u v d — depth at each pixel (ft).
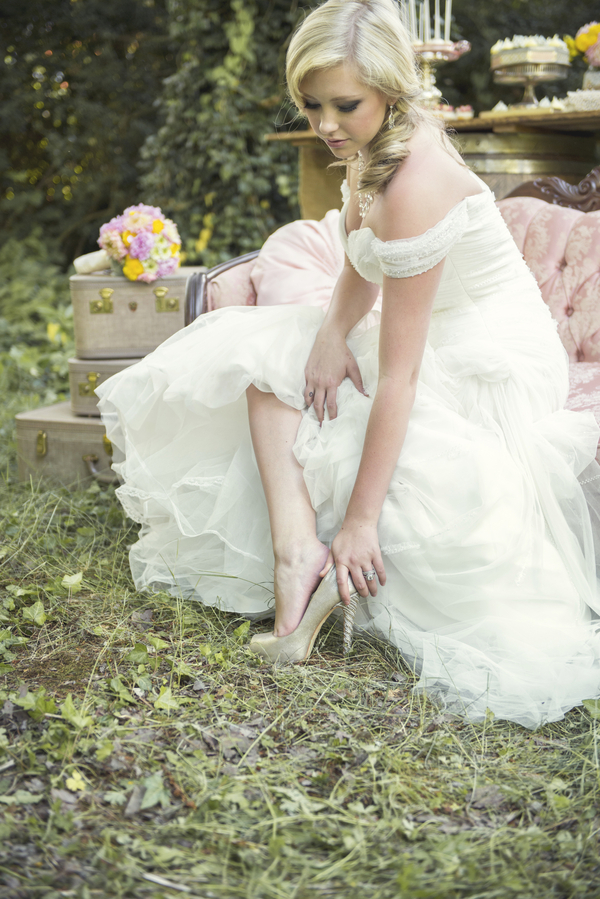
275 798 4.03
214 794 4.00
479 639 5.26
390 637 5.42
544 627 5.24
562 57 11.28
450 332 5.88
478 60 17.58
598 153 12.48
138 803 3.94
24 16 21.70
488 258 5.75
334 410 5.64
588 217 8.32
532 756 4.48
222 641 5.56
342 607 5.27
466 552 5.20
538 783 4.24
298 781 4.17
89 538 7.36
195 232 18.07
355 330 6.24
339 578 5.21
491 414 5.67
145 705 4.75
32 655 5.33
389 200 5.02
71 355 14.28
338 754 4.32
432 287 5.06
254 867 3.55
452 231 5.00
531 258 8.54
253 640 5.35
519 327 5.91
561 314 8.26
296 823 3.85
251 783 4.13
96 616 5.88
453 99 17.79
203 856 3.63
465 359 5.68
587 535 5.63
